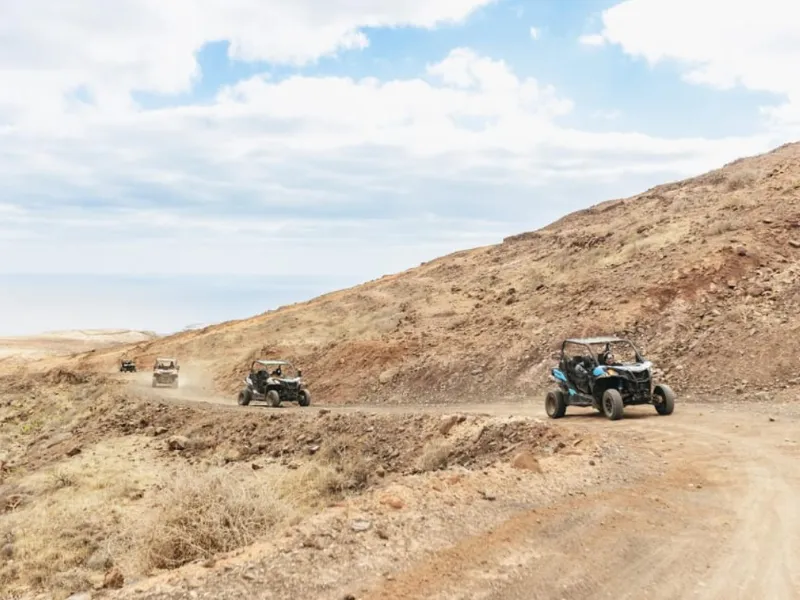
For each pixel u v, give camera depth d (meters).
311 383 27.91
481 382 21.66
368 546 5.50
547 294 27.56
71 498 13.66
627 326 20.64
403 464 14.11
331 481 13.10
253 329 54.22
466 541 5.61
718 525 6.02
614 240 33.16
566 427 11.73
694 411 13.75
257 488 7.91
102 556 8.63
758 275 20.83
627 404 13.88
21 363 84.44
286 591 4.63
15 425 31.25
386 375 24.97
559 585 4.66
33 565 9.22
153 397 28.73
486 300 32.28
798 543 5.46
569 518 6.25
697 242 25.34
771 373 15.75
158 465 17.30
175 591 4.73
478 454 12.44
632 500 6.91
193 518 7.23
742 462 8.66
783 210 25.56
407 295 48.03
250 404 25.56
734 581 4.70
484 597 4.47
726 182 37.28
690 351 18.09
